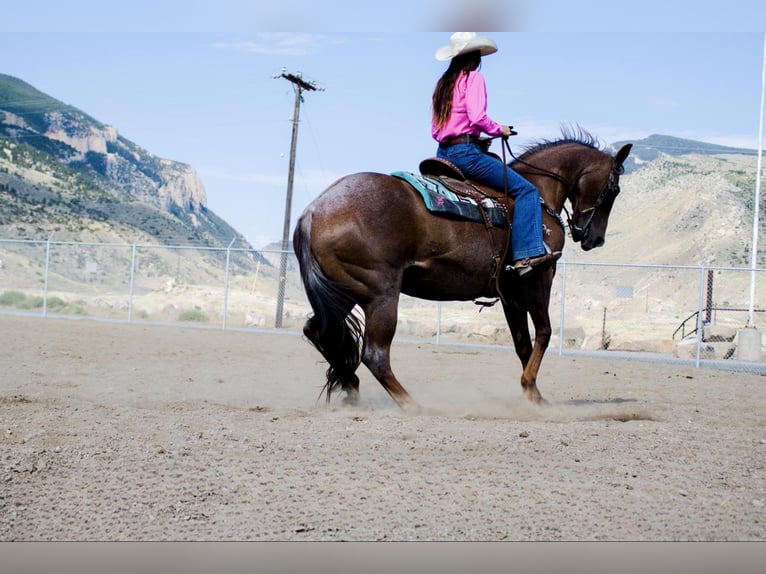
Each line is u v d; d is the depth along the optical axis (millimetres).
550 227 8625
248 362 14383
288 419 7578
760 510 5090
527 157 9023
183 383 10773
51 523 4633
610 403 10000
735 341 28266
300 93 40312
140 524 4637
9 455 5828
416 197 7738
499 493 5262
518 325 8883
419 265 7832
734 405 10172
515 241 8180
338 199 7617
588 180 9156
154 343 17562
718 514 4992
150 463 5793
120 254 88562
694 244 116188
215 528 4598
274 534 4520
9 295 41156
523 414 8375
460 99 8258
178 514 4797
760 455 6551
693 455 6457
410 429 7070
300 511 4871
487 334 30562
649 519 4859
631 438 7000
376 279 7582
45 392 9289
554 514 4898
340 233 7492
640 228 138250
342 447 6375
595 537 4559
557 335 30672
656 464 6129
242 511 4863
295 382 11430
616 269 106000
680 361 20344
